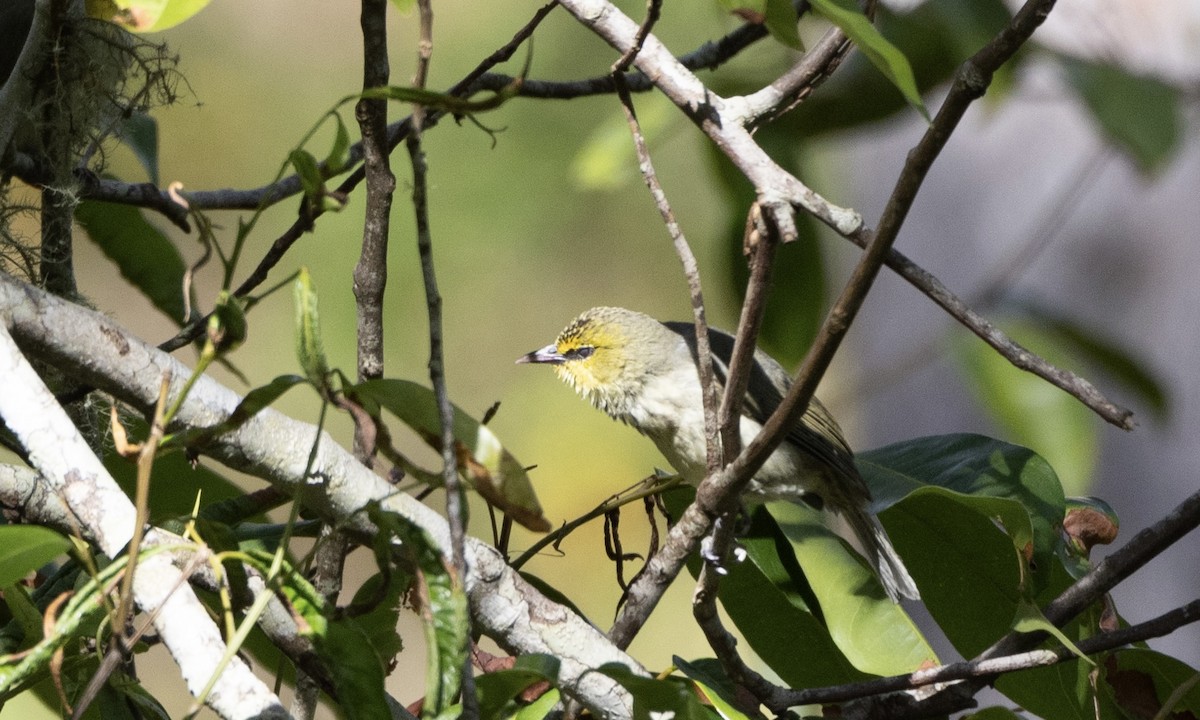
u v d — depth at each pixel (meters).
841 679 6.34
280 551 3.45
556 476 21.22
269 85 22.72
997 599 6.05
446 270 21.61
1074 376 4.19
